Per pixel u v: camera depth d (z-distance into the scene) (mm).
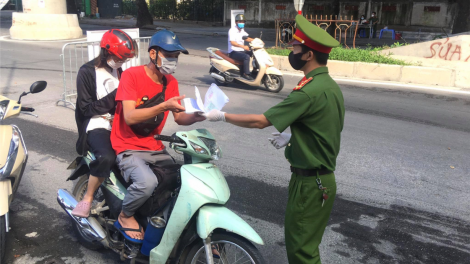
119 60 3299
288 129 6945
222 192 2715
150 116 2727
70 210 3281
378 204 4461
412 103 8883
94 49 7855
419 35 21375
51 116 7246
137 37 9141
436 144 6371
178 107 2631
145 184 2795
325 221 2682
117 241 3107
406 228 4012
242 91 9688
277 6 27359
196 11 30281
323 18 26016
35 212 4082
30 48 14953
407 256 3582
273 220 4062
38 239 3633
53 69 11258
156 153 3070
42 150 5672
